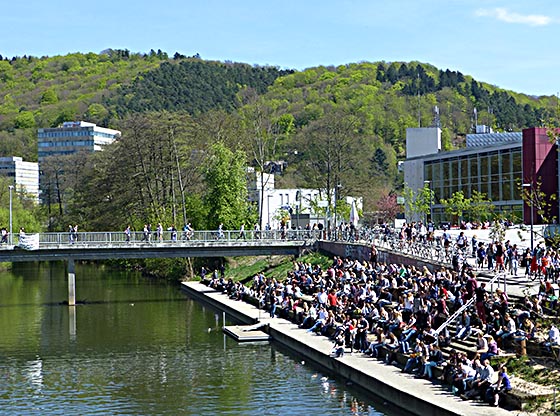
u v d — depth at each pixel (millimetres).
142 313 62875
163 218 93312
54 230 122875
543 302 36062
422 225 65750
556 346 31172
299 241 75562
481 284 38500
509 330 33688
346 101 196000
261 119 118625
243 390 36531
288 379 38469
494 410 28203
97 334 52719
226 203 89688
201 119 109438
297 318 51469
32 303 69875
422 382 33062
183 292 78375
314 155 120938
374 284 48969
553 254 44062
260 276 66375
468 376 30328
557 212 69250
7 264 110812
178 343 49094
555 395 28125
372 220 116188
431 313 38344
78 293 77688
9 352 46969
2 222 108500
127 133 99688
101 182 101625
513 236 63875
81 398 35969
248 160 108625
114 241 70062
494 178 75438
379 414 31891
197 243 72562
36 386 38375
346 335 41312
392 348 37344
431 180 86312
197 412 33188
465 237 55125
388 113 181375
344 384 37031
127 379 39469
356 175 107312
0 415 33281
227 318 59531
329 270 56406
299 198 103000
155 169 96250
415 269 48344
